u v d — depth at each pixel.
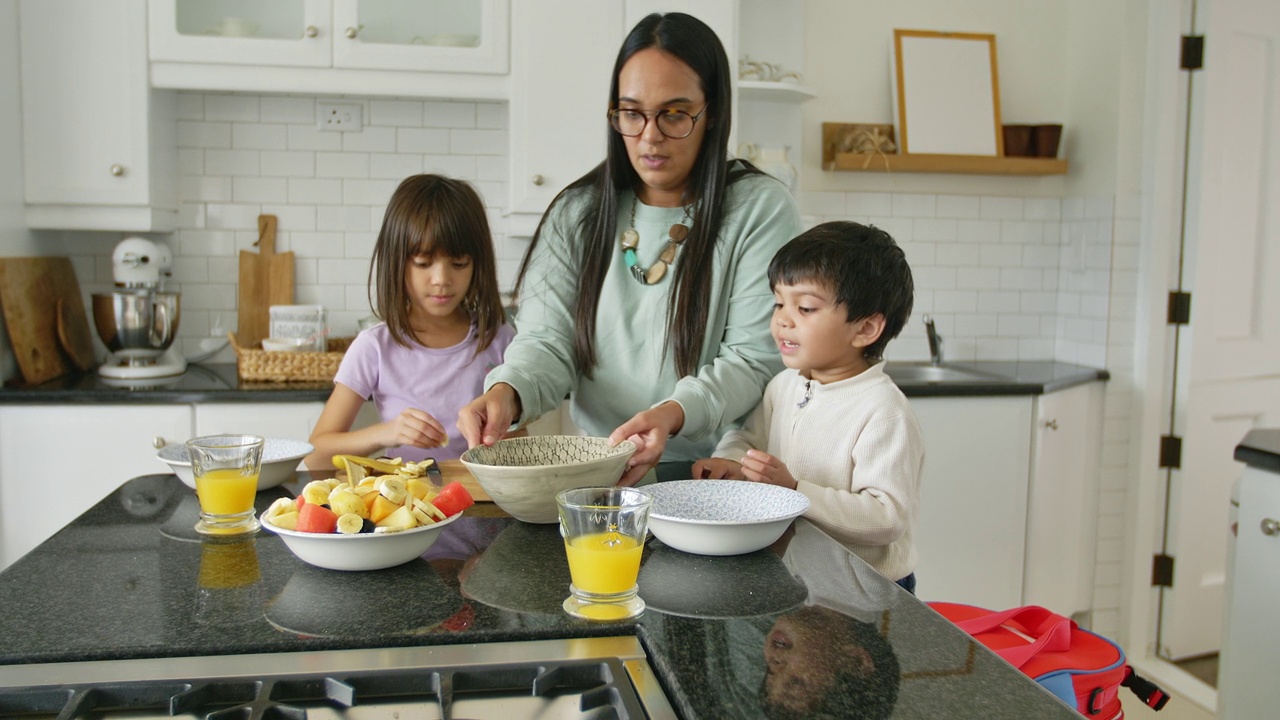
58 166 2.79
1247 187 3.23
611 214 1.59
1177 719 2.84
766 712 0.67
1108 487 3.31
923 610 0.88
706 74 1.49
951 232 3.53
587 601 0.89
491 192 3.29
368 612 0.87
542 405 1.55
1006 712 0.68
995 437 2.98
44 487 2.63
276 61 2.82
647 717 0.68
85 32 2.76
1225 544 3.37
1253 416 3.38
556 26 2.94
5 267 2.65
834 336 1.39
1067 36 3.53
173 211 3.07
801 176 3.43
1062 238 3.57
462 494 1.10
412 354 2.10
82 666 0.75
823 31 3.41
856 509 1.27
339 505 1.00
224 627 0.83
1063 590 3.23
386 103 3.21
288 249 3.21
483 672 0.72
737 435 1.59
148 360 2.99
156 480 1.38
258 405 2.68
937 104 3.40
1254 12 3.15
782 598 0.92
